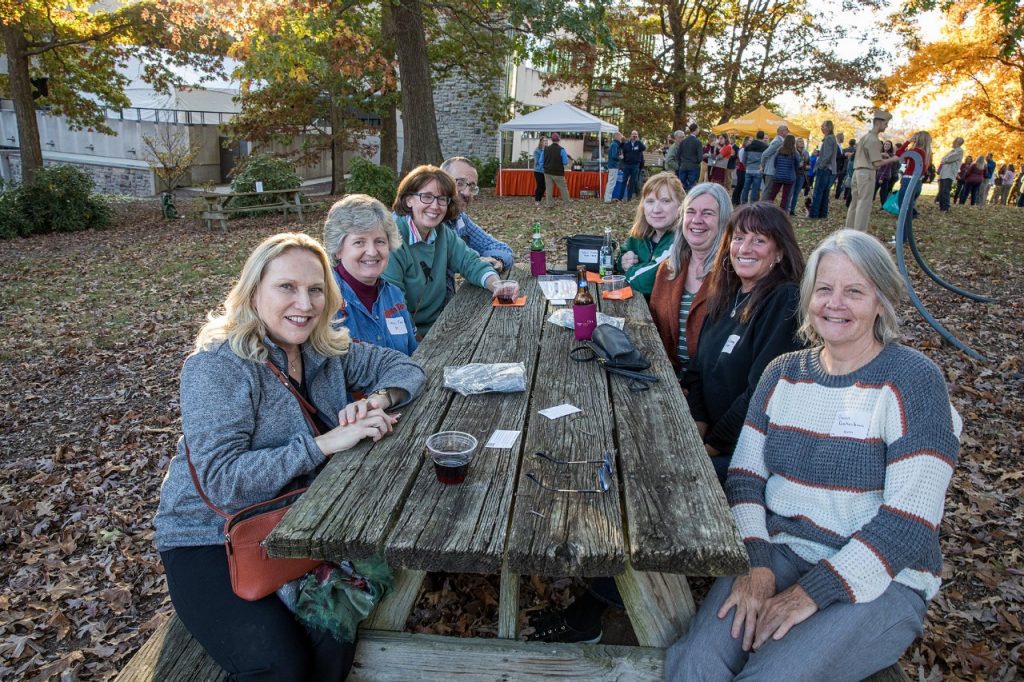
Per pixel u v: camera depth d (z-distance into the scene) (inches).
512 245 389.1
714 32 792.3
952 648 96.7
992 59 751.1
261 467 69.8
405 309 127.0
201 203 641.6
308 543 60.7
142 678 68.1
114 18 621.9
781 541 70.8
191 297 322.3
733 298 107.3
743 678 60.6
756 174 516.4
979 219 470.6
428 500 67.1
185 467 73.7
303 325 75.9
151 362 235.9
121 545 132.1
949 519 128.3
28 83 598.5
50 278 370.9
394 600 72.6
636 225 164.6
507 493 68.3
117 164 831.7
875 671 62.9
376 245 116.9
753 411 77.1
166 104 853.8
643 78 788.0
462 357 111.0
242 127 675.4
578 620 83.4
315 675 66.9
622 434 81.5
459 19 498.6
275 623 65.0
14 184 577.0
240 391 72.6
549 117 584.1
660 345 115.7
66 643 108.0
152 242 471.5
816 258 70.3
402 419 86.2
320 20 428.8
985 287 286.5
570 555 58.2
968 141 893.2
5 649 105.8
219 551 70.7
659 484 69.6
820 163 446.6
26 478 160.6
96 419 191.5
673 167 566.3
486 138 801.6
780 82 778.2
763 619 62.9
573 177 651.5
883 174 519.8
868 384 68.2
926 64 757.3
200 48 655.8
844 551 63.3
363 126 699.4
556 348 115.3
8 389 214.7
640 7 780.6
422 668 71.1
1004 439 159.3
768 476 75.7
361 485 69.8
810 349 76.0
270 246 74.4
